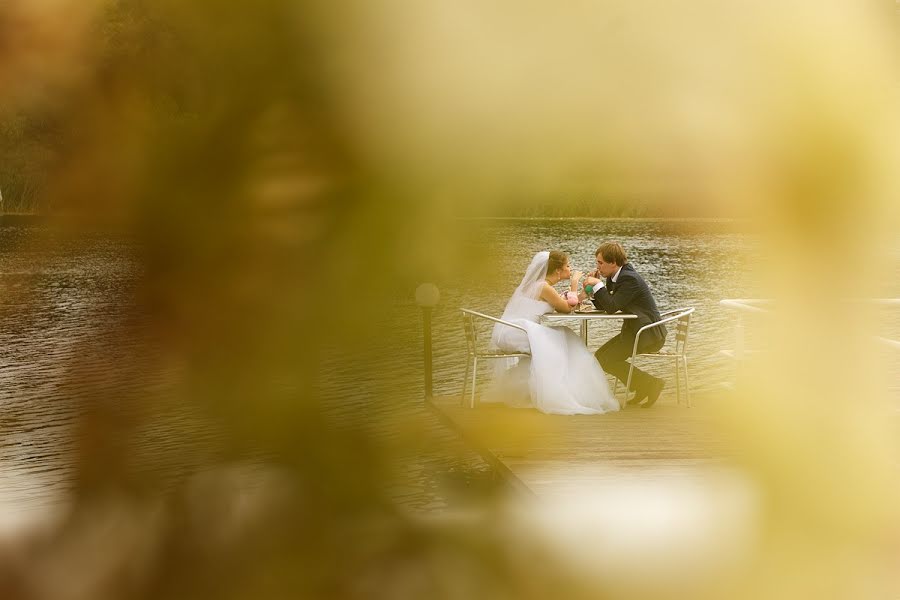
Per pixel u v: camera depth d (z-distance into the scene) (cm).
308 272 63
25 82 61
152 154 63
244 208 63
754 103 64
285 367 63
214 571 63
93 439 60
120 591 62
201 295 62
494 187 63
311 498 62
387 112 64
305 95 65
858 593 65
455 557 64
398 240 63
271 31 64
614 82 64
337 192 63
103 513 61
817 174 65
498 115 64
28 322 59
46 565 60
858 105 65
